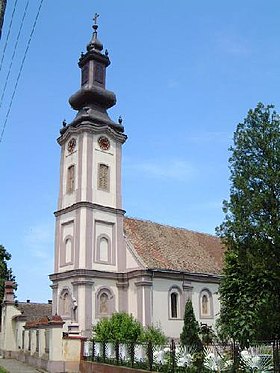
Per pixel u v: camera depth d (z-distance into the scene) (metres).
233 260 22.20
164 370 21.27
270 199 19.48
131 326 34.53
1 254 58.78
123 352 25.27
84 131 47.94
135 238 49.19
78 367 29.59
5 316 43.34
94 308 43.59
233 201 20.17
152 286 45.12
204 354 19.97
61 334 30.50
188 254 52.59
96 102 50.47
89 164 47.16
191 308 42.44
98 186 47.38
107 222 46.94
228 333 21.25
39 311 75.00
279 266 19.20
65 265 46.03
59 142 50.69
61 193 49.00
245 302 20.92
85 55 51.53
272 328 20.06
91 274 44.19
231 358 18.91
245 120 20.84
